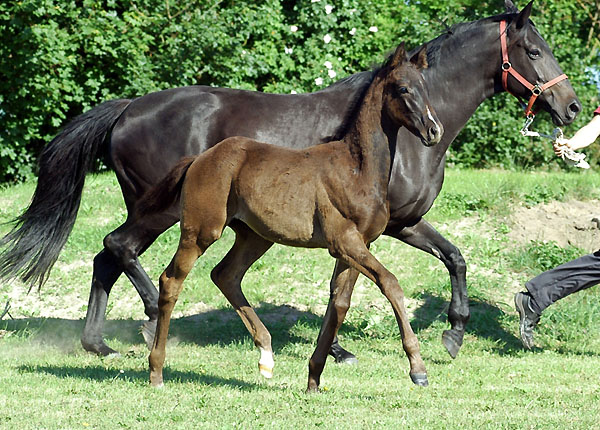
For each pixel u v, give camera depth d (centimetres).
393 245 1258
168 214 859
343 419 605
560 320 1027
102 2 1892
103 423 592
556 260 1184
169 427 581
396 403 665
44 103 1755
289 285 1159
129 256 873
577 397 702
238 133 871
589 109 2039
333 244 650
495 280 1152
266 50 1975
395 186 836
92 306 888
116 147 897
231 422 595
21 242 909
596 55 2369
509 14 868
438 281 1148
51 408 636
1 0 1709
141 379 739
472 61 866
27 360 852
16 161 1836
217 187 677
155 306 890
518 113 2027
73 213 921
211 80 1966
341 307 671
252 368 828
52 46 1705
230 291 747
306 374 800
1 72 1741
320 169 657
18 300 1136
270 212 665
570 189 1431
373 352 938
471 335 1017
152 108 895
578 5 2367
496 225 1308
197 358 882
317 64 1972
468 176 1669
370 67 892
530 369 841
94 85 1812
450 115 866
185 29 1864
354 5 2061
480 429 581
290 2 2144
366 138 651
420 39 2022
